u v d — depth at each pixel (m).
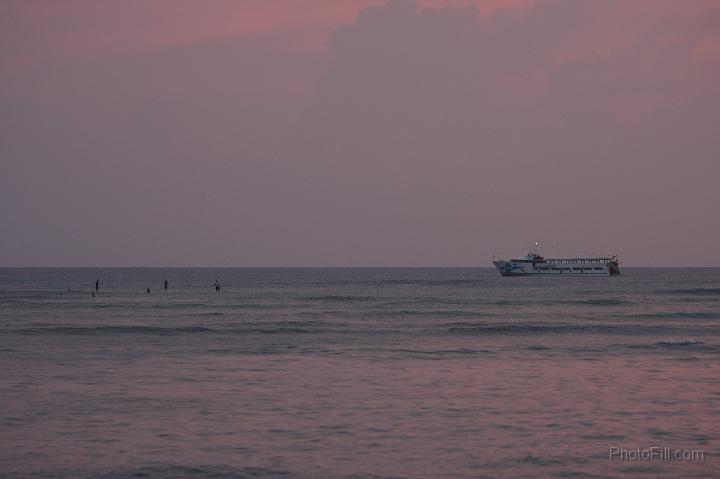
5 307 129.12
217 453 31.33
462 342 71.56
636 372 51.16
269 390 44.53
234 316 107.38
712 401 40.88
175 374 50.84
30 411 38.78
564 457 30.66
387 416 37.59
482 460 30.33
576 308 123.81
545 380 47.84
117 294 183.62
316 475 28.59
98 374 50.84
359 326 89.38
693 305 131.62
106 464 29.88
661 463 29.84
